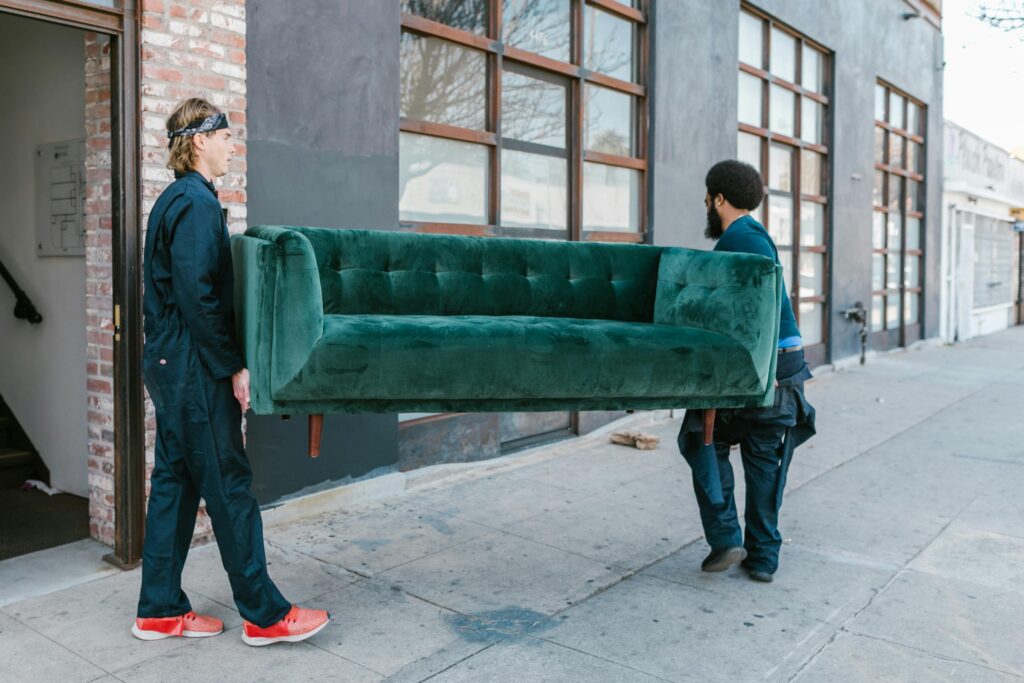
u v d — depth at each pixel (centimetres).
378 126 486
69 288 477
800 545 428
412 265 377
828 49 1066
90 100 385
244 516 292
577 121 652
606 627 328
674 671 293
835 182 1095
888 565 400
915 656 306
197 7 387
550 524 455
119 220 367
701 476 375
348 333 286
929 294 1481
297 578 370
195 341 279
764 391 334
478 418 577
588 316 404
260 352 280
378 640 313
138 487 374
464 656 302
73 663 288
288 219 439
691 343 323
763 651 309
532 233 618
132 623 320
